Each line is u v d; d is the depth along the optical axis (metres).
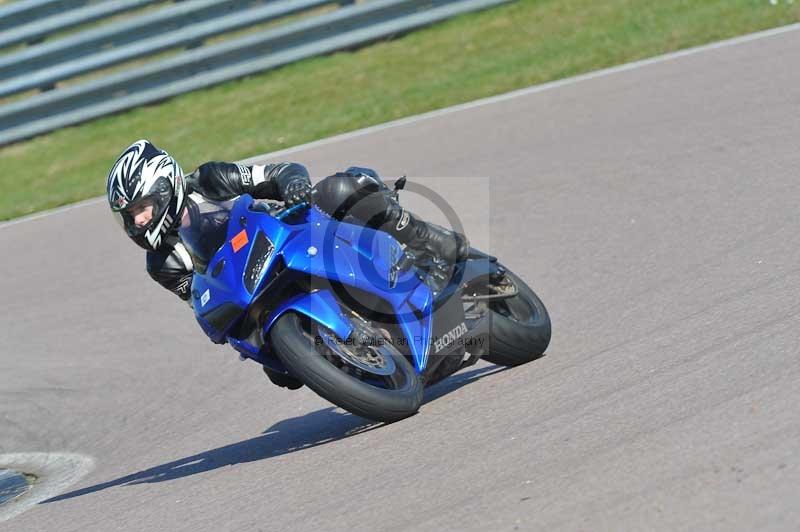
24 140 52.72
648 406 14.41
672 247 24.22
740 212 25.11
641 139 32.94
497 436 14.88
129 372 26.25
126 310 30.64
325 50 52.84
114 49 51.62
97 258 35.91
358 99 46.84
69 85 54.97
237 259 15.91
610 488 11.91
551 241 27.14
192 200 16.89
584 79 41.81
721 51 40.84
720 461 11.93
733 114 32.94
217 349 26.67
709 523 10.62
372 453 15.66
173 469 18.83
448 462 14.23
